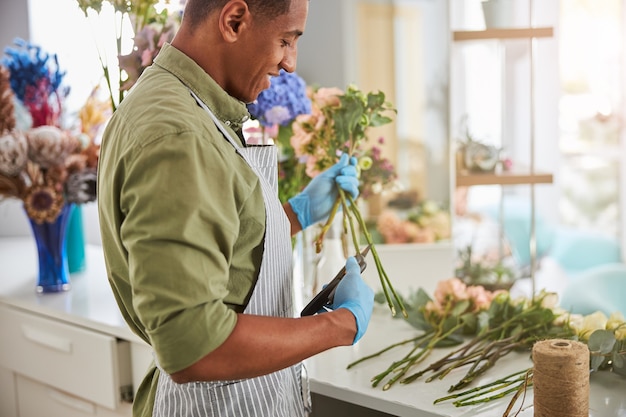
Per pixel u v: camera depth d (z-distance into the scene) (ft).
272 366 3.66
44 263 7.41
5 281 8.00
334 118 5.80
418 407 4.55
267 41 3.92
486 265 7.42
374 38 8.72
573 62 15.35
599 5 15.05
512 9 7.06
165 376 4.37
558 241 14.05
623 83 14.73
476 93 11.49
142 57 5.83
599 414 4.37
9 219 11.22
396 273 7.86
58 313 6.73
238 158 3.93
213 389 4.14
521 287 11.30
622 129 14.73
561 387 3.88
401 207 8.54
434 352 5.48
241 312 4.08
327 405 6.06
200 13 3.97
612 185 14.89
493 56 11.35
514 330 5.34
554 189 15.44
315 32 8.64
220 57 4.01
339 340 3.97
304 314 4.55
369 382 4.97
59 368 6.73
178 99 3.80
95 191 7.36
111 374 6.19
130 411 6.16
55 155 7.13
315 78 8.72
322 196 5.50
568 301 7.83
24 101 7.38
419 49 8.79
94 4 5.96
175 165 3.51
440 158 8.77
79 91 10.58
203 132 3.67
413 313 5.80
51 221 7.22
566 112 15.51
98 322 6.32
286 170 6.62
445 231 8.54
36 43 11.16
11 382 7.48
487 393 4.66
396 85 8.80
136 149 3.59
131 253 3.50
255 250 4.06
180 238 3.41
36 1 11.06
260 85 4.12
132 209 3.52
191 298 3.39
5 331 7.39
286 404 4.52
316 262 6.33
